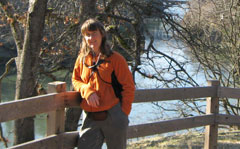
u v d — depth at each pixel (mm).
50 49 7500
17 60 7656
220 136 7879
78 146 3125
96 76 2967
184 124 4484
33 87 7367
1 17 8531
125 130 3041
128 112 3018
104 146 7941
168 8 8375
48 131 3311
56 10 8289
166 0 8180
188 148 6289
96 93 2986
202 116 4609
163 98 4156
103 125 3006
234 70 10688
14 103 2838
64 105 3303
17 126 7562
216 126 4758
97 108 2982
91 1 7016
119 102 3025
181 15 9539
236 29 10211
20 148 2971
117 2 7773
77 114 7379
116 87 2986
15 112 2852
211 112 4715
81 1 7020
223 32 10516
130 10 8242
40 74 7473
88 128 3059
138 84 10039
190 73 12695
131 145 7234
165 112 11719
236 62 10078
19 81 7348
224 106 10602
